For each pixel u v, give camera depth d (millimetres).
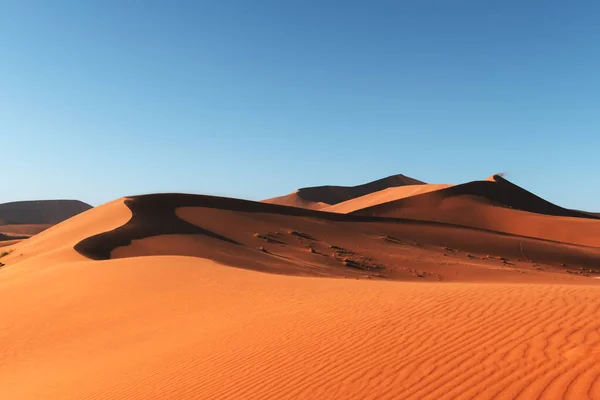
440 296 10812
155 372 9859
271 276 19828
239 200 68312
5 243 95062
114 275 22938
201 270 21609
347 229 62719
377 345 8094
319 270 36688
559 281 39938
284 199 178875
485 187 111500
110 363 11828
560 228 86312
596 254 63531
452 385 6180
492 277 41656
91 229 54625
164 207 60188
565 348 6578
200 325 13164
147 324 15289
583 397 5273
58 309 19641
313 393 6875
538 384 5727
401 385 6484
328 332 9391
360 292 13031
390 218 72938
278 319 11352
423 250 56531
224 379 8320
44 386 11227
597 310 8016
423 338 7992
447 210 99812
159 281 20453
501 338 7371
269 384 7586
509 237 69250
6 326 18719
